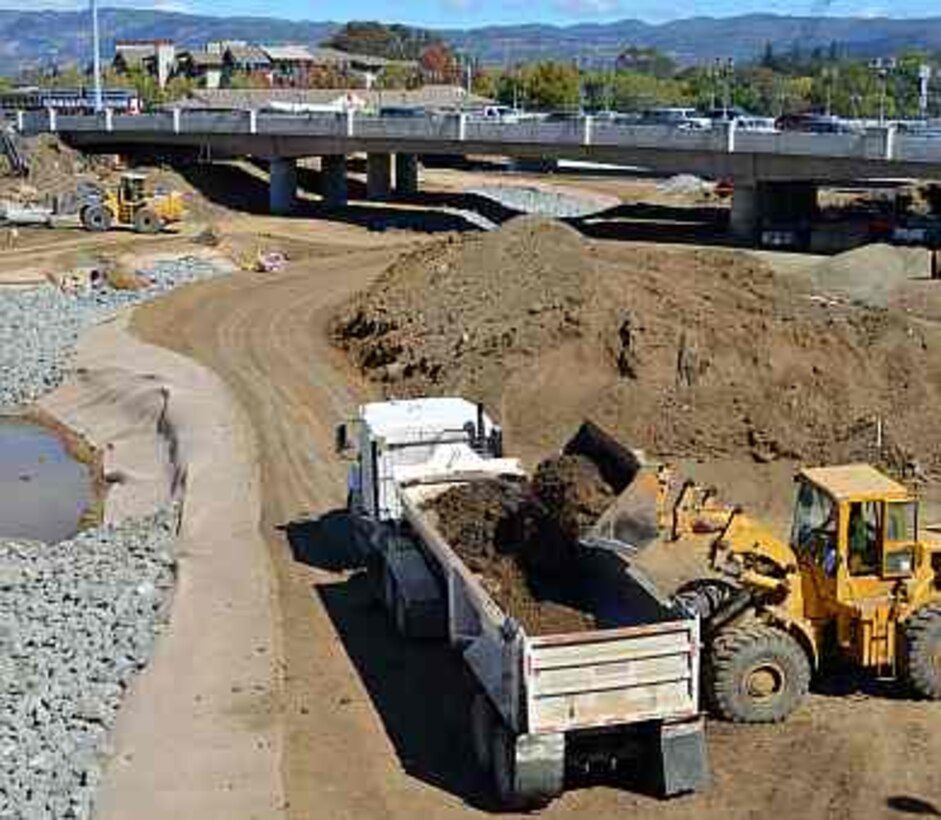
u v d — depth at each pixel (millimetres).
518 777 13906
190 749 15805
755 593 15875
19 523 27328
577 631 16234
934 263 45094
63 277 49219
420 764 15484
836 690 16703
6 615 20531
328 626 19516
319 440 29719
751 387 27484
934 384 27531
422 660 18266
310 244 62000
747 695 15680
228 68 166875
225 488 26344
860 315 30531
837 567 15797
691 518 16734
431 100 129375
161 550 23328
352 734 16188
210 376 35812
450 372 31922
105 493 29078
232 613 19938
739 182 59844
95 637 19203
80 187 67375
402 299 38094
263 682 17562
